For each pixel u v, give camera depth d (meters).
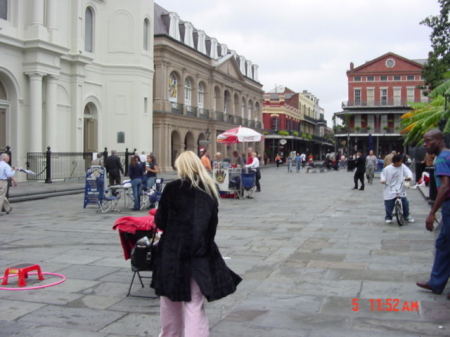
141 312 5.10
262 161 59.75
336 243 8.82
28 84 23.16
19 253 7.98
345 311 5.09
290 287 6.00
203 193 3.64
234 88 50.19
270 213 13.23
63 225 11.12
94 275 6.57
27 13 22.88
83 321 4.84
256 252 8.07
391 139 63.88
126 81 29.31
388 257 7.61
